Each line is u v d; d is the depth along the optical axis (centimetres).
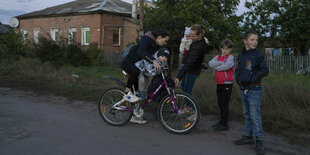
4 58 1391
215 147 311
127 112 423
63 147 303
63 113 473
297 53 1405
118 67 1694
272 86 537
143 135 354
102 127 390
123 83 421
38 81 834
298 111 439
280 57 1201
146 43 379
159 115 375
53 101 577
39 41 1605
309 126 368
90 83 812
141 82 397
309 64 1105
